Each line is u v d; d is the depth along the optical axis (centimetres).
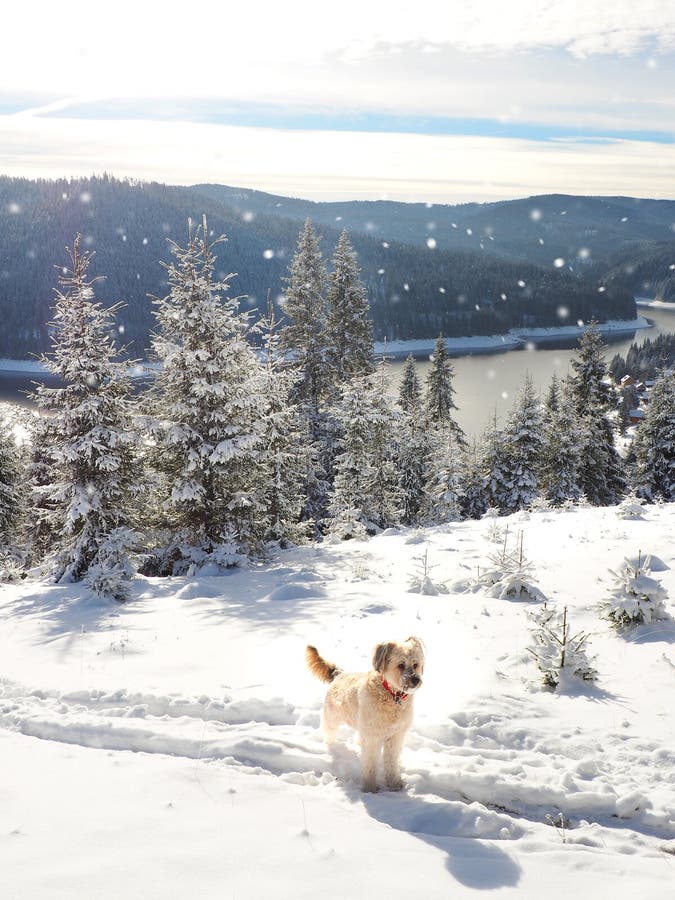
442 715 649
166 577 1538
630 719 636
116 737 629
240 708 681
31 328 17700
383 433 2830
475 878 401
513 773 545
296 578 1356
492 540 1611
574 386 4631
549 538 1595
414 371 6366
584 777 543
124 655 897
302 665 820
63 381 1653
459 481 3734
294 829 454
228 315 1706
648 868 416
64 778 533
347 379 3769
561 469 4050
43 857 409
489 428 4116
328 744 605
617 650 827
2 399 11094
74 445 1588
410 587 1205
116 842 430
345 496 2730
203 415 1675
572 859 425
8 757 579
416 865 414
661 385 4181
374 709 532
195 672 812
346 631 958
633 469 4484
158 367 1733
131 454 1655
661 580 1107
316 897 373
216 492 1689
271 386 2030
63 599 1316
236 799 500
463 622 967
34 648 972
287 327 3681
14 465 2631
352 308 3931
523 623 946
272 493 1981
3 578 1983
